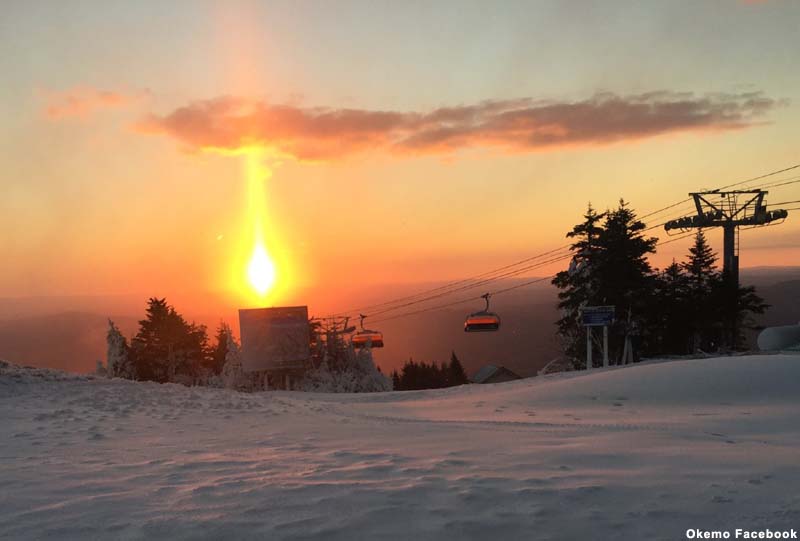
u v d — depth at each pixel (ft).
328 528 15.24
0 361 86.38
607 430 36.65
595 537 14.52
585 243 182.19
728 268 182.19
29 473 22.15
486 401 75.72
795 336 129.70
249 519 15.96
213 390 78.48
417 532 14.94
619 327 175.22
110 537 14.80
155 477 21.13
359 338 159.63
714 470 20.99
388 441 31.04
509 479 19.70
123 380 81.35
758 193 173.27
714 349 194.39
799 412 52.13
